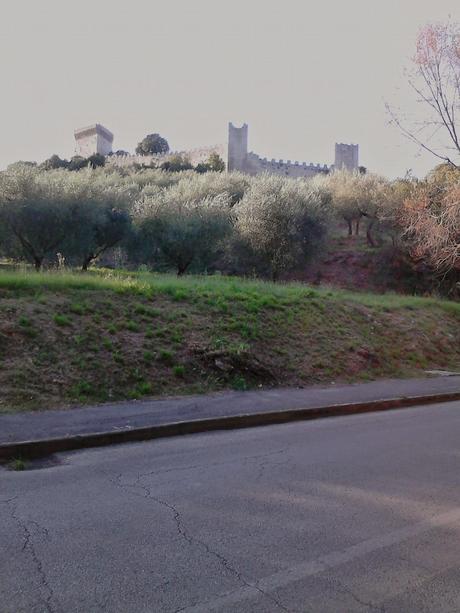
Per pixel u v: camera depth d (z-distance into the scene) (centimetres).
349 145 11788
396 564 393
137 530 438
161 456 672
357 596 348
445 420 985
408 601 345
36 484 550
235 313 1448
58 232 2775
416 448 743
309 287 2197
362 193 4469
